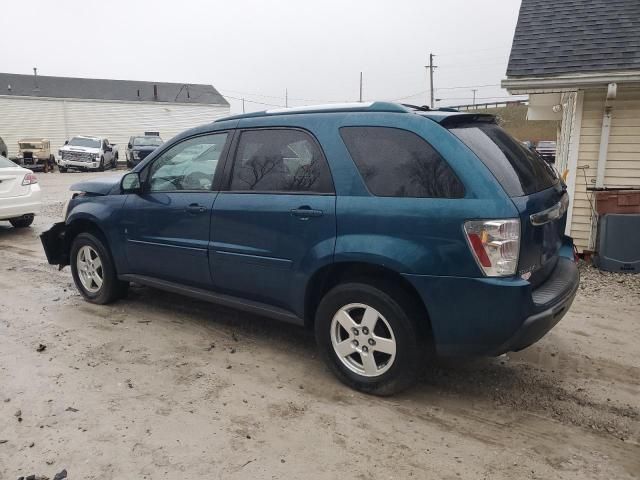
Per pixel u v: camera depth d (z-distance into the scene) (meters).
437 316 3.29
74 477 2.79
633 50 7.45
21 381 3.82
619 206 6.99
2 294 5.92
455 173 3.22
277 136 4.03
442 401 3.61
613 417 3.43
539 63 7.74
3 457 2.95
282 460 2.95
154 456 2.97
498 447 3.09
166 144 4.77
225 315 5.22
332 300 3.69
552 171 4.26
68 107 38.28
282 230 3.86
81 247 5.52
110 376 3.91
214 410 3.46
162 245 4.68
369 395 3.67
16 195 9.55
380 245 3.38
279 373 4.00
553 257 3.81
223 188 4.27
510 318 3.11
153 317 5.15
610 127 7.84
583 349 4.48
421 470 2.87
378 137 3.55
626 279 6.68
